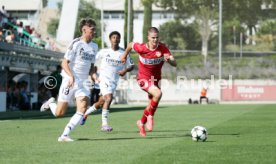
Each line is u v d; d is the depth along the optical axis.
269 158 17.77
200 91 112.06
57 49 106.44
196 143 22.94
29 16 159.50
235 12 120.06
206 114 54.56
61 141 24.03
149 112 26.61
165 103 111.75
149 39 26.09
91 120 43.56
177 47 122.00
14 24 85.50
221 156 18.30
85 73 24.95
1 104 65.69
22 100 69.81
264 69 112.12
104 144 22.56
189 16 122.56
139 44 26.59
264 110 64.38
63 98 24.94
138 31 150.12
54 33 141.38
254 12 119.38
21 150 20.25
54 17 145.00
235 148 20.84
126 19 132.38
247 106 81.44
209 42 120.50
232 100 110.69
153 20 141.50
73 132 30.12
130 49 26.91
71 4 119.31
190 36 121.62
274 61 113.56
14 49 67.88
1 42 63.59
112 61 33.53
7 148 20.98
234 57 116.56
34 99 78.69
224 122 39.81
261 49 117.44
